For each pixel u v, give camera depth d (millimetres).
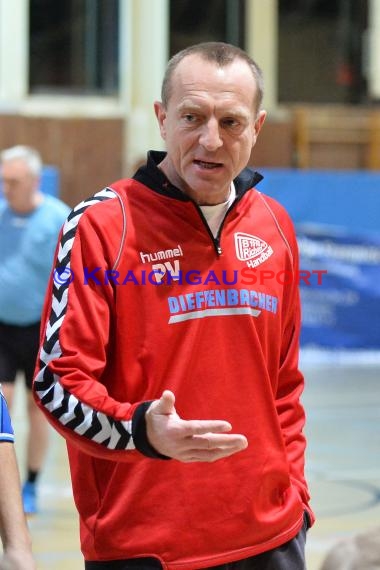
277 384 7031
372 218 29688
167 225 6504
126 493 6320
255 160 34312
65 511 14609
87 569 6484
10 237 14633
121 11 34531
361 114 35500
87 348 6117
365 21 37500
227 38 36594
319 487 16312
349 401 24062
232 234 6738
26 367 14625
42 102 34281
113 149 32281
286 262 6996
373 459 18344
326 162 35156
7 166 14586
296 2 37438
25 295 14445
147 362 6363
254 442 6520
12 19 33250
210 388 6449
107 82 35062
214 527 6375
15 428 19859
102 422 5848
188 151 6391
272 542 6555
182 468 6348
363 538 3883
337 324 29734
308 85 37719
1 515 5691
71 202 31891
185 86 6332
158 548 6281
